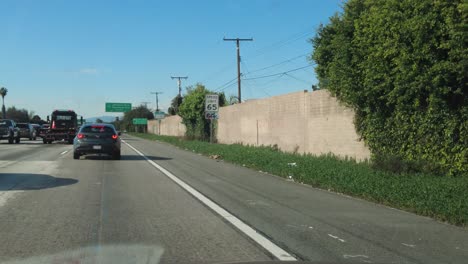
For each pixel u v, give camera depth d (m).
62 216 9.77
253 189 13.98
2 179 15.62
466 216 9.23
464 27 11.53
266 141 29.48
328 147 21.25
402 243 7.82
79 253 7.09
